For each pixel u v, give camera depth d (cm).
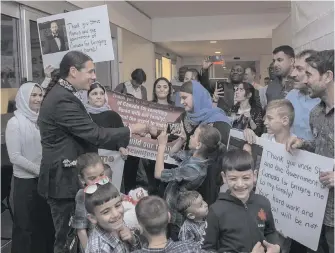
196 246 151
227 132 245
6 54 310
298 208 192
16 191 264
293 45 391
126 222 183
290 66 283
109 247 162
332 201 184
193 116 256
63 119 198
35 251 268
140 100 312
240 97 332
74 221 192
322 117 191
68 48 275
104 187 164
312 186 185
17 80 327
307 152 186
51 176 201
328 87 184
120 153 288
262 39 912
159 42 941
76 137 206
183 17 902
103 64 607
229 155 177
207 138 211
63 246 206
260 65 1457
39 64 361
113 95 315
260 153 205
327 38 253
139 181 341
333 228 187
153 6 763
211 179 220
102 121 279
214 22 895
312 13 302
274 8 802
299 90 214
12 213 295
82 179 187
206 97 260
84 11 270
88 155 190
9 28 315
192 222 192
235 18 885
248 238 170
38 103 263
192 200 192
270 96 296
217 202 177
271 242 180
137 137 297
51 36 277
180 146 269
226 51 1287
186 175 206
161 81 379
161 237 150
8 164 295
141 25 813
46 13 374
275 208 201
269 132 211
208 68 445
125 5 689
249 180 173
